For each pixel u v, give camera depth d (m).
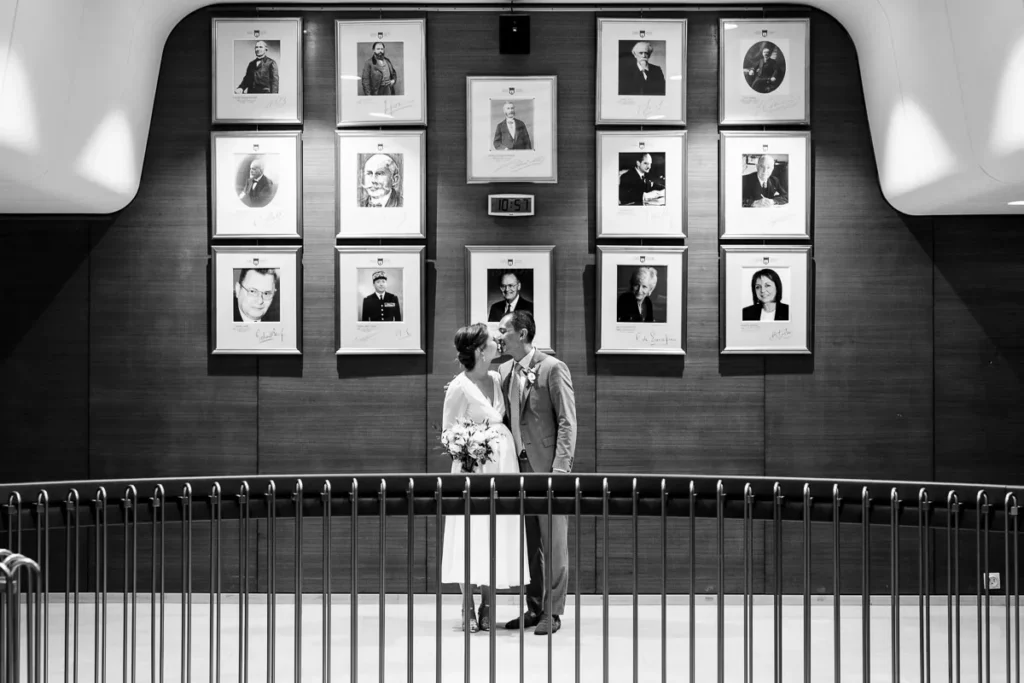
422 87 6.43
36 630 3.50
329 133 6.48
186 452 6.48
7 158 4.82
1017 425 6.47
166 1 6.06
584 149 6.49
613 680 4.91
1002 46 4.73
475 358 5.75
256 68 6.46
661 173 6.48
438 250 6.48
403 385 6.48
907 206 6.29
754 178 6.50
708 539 6.46
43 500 3.98
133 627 3.94
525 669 5.07
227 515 4.18
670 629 5.81
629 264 6.46
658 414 6.47
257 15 6.46
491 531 4.02
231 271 6.47
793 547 6.46
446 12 6.47
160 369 6.48
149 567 6.46
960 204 6.02
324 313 6.50
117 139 5.90
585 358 6.48
